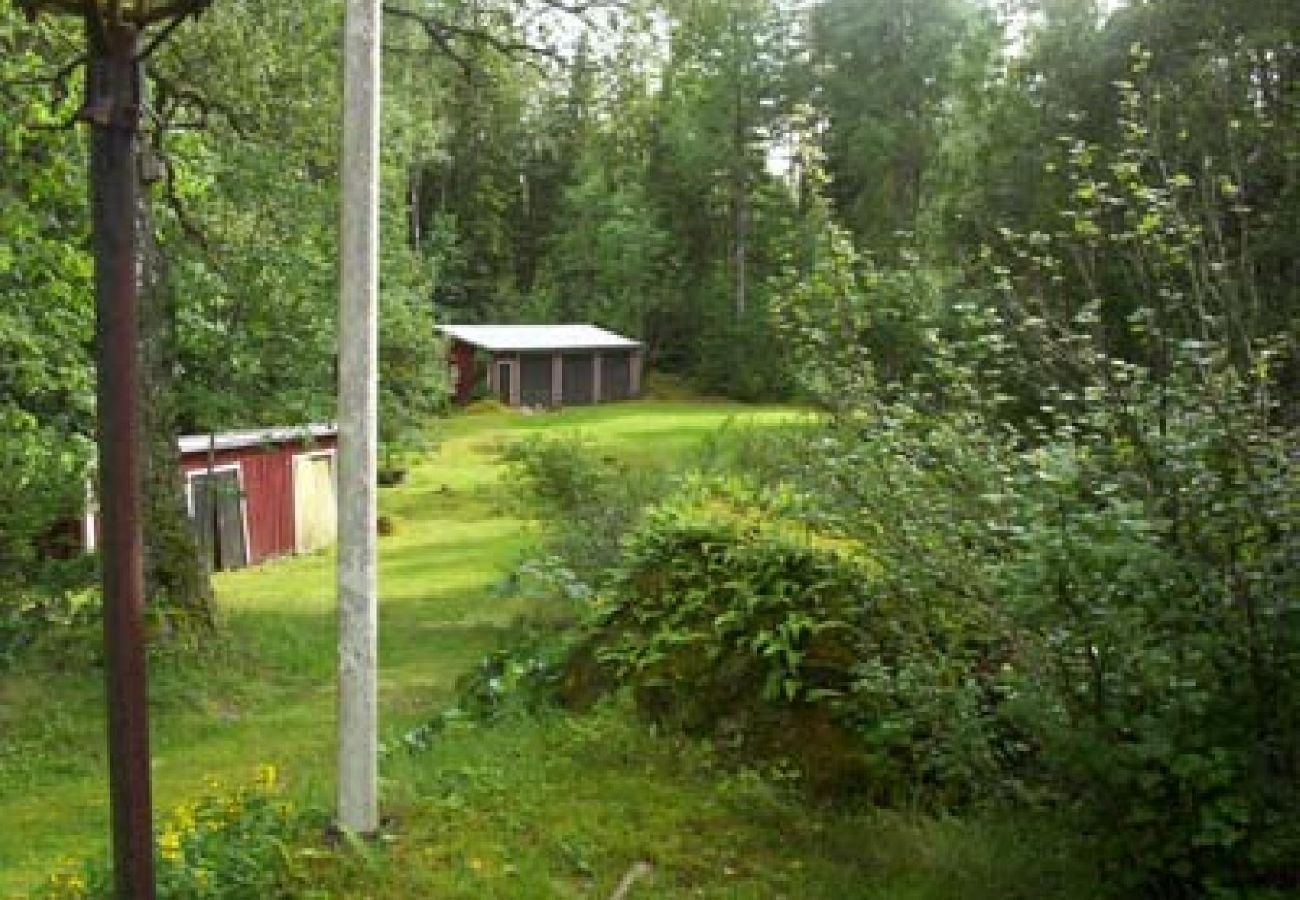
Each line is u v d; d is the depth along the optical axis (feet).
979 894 14.98
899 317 19.25
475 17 38.34
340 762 15.34
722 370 164.35
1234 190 17.80
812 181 21.89
